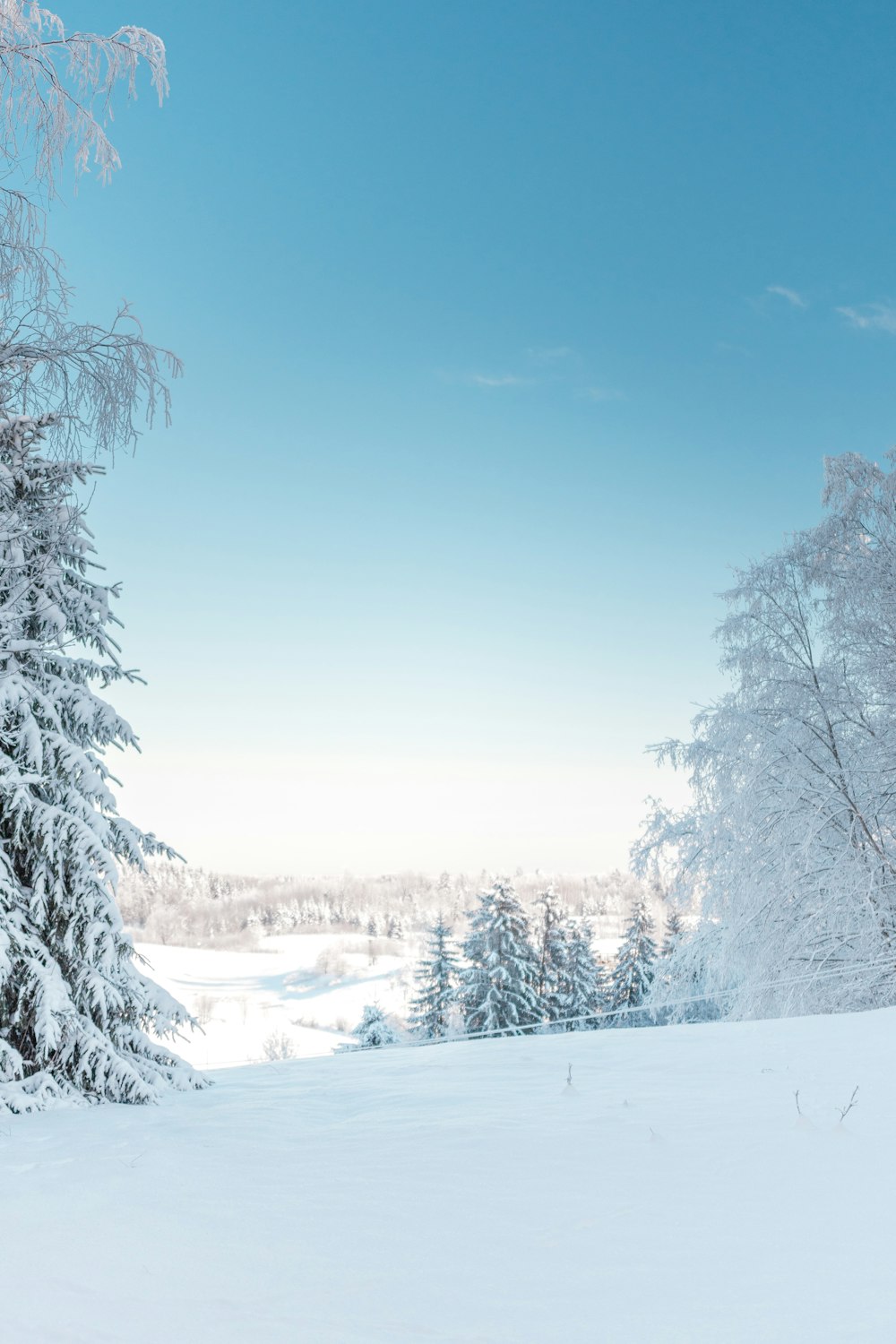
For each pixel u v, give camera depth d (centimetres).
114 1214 429
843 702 2084
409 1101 714
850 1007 1898
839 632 2112
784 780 2094
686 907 2223
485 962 4256
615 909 14712
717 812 2106
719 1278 338
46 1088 750
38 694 872
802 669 2123
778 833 2056
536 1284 340
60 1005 777
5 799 838
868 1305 308
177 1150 557
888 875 1984
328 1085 858
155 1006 877
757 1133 538
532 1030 4094
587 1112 625
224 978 16700
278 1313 321
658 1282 337
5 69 664
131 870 908
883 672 2053
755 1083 698
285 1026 12350
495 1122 608
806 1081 693
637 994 4450
